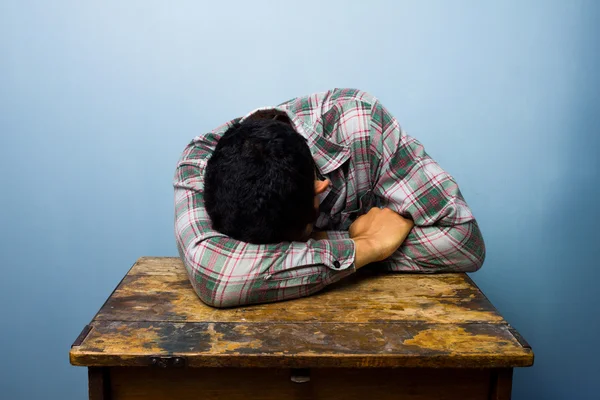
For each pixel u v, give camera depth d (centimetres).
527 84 177
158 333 99
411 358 92
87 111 182
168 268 133
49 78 180
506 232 184
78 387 197
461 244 123
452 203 121
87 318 193
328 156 124
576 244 183
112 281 191
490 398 99
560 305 186
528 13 174
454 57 177
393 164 125
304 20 177
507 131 180
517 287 187
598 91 175
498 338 98
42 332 193
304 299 114
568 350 188
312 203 110
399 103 180
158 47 179
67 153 184
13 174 184
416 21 176
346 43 178
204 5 177
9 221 187
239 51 179
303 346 94
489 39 176
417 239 125
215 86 181
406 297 116
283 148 104
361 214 136
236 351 92
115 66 180
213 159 110
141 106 182
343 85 180
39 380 196
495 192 183
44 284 190
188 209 120
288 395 98
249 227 107
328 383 97
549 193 182
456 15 176
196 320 104
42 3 177
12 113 181
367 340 97
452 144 181
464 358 92
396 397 98
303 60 179
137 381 96
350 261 114
